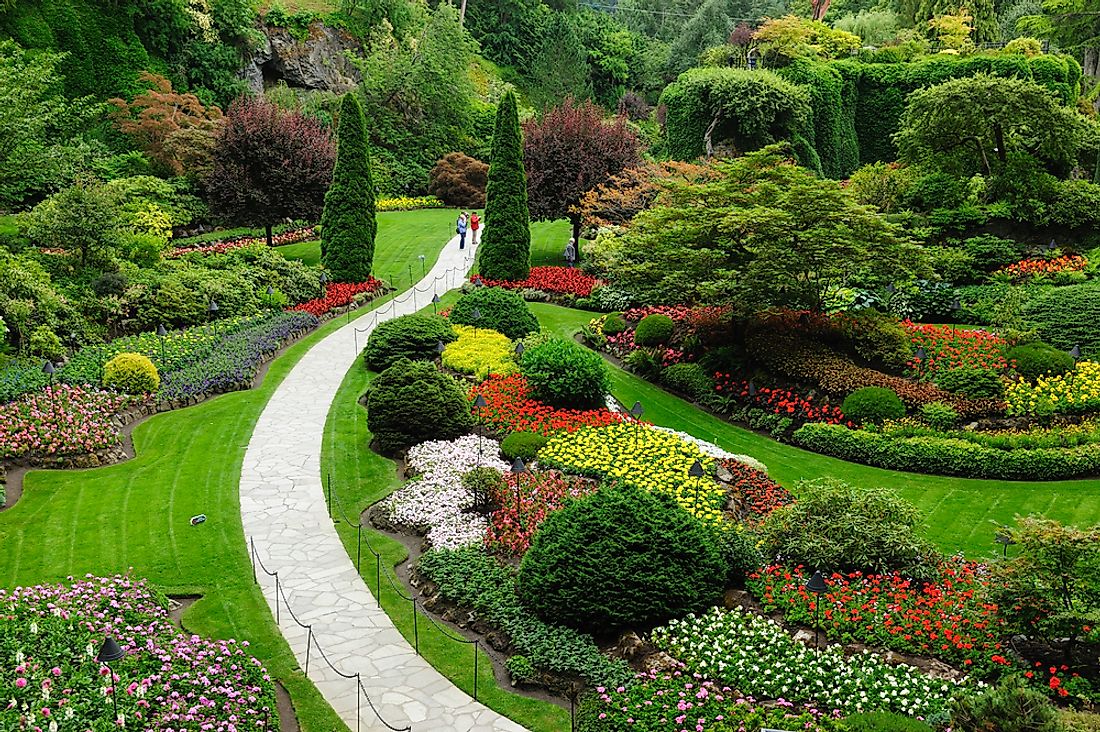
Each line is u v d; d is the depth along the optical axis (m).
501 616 11.00
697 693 9.18
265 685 9.39
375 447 17.11
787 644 10.20
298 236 38.81
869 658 9.90
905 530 12.05
